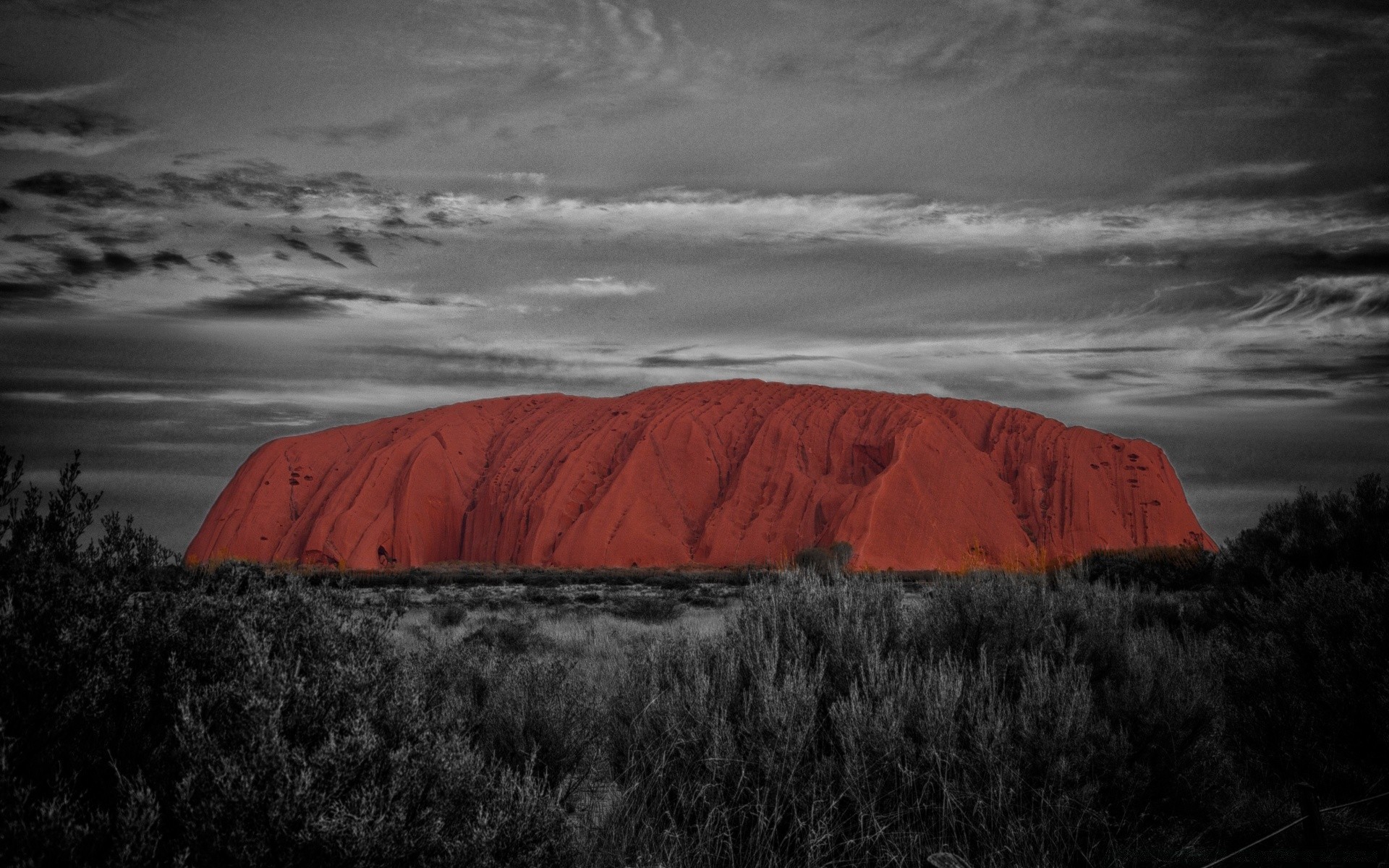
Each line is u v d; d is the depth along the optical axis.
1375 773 6.58
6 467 5.07
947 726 5.65
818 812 5.14
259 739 3.53
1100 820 5.18
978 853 5.01
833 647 6.89
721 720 5.87
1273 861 4.96
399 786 3.68
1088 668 7.23
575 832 4.88
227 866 3.18
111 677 4.03
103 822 3.14
